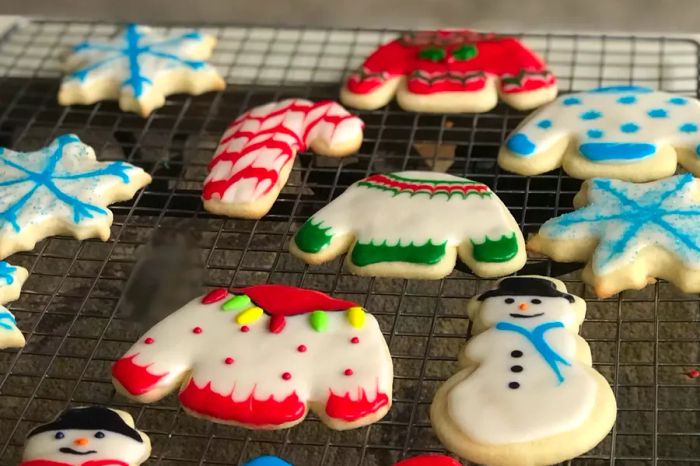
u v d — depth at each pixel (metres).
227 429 0.62
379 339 0.54
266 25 0.73
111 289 0.67
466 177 0.63
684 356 0.64
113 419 0.53
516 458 0.51
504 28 0.78
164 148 0.67
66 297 0.63
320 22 0.80
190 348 0.54
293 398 0.52
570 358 0.53
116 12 0.81
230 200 0.60
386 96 0.66
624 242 0.56
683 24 0.77
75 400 0.62
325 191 0.65
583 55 0.72
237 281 0.65
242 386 0.53
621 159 0.60
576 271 0.61
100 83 0.68
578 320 0.55
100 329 0.65
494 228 0.58
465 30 0.70
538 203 0.62
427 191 0.60
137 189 0.63
